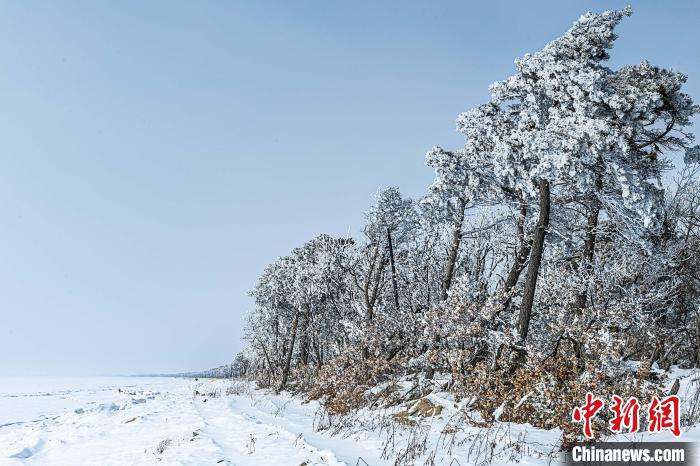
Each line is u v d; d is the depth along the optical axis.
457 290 17.33
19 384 118.00
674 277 22.11
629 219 18.38
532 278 17.47
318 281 36.84
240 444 13.10
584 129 16.17
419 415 15.22
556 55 17.75
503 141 18.94
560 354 13.48
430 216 24.36
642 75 17.78
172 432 16.08
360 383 20.78
